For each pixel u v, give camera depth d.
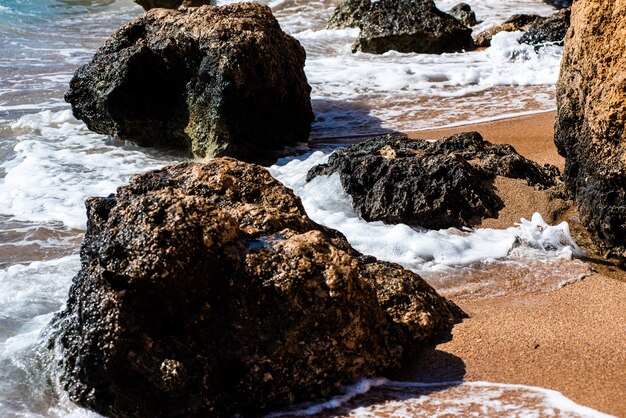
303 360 4.07
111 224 4.20
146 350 3.94
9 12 18.09
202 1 20.00
